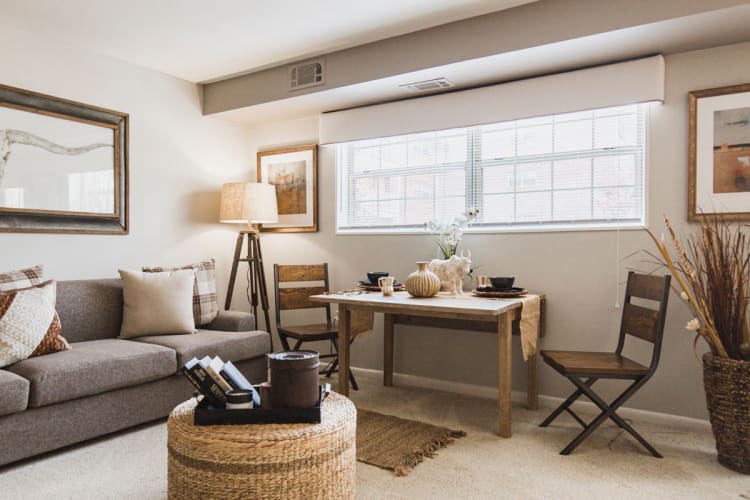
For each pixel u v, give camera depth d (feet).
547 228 11.09
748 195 9.05
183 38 10.92
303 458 5.27
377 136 12.92
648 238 9.99
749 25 8.51
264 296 14.02
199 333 11.19
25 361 8.19
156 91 12.96
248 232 13.97
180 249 13.53
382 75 11.18
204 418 5.61
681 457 8.20
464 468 7.78
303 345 14.52
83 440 8.43
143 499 6.81
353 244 13.66
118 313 11.09
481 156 12.15
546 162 11.38
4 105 10.02
